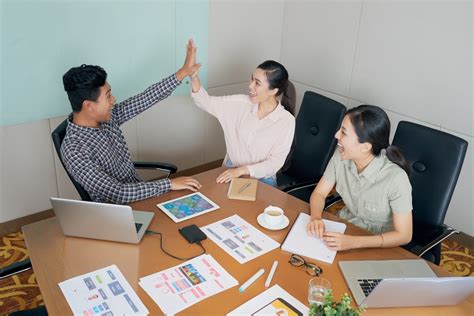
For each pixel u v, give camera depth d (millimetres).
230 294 1537
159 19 3256
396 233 1892
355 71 3695
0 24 2574
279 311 1469
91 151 2123
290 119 2543
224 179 2328
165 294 1521
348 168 2154
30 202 3135
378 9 3398
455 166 2184
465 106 3066
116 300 1484
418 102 3330
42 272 1601
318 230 1888
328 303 1250
